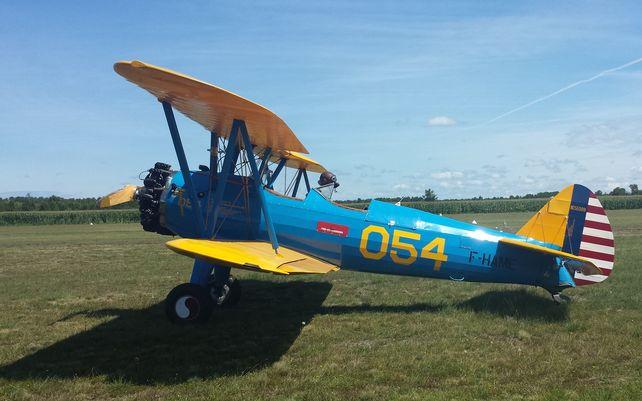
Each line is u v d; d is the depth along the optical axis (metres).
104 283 10.49
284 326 6.59
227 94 5.73
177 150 6.92
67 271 12.55
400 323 6.69
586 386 4.30
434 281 9.93
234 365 5.06
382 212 7.66
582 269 7.29
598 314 6.80
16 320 7.18
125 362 5.20
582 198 7.41
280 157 9.66
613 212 43.72
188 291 6.63
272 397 4.21
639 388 4.17
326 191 8.05
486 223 29.50
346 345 5.72
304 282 10.14
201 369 4.96
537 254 7.33
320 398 4.18
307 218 7.65
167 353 5.48
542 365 4.86
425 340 5.84
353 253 7.61
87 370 4.98
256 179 6.97
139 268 12.83
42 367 5.08
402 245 7.52
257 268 5.27
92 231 32.41
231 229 7.72
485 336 5.96
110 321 7.00
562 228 7.43
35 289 9.88
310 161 10.07
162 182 8.05
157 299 8.61
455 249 7.45
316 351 5.47
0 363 5.21
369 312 7.39
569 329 6.12
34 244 21.42
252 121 6.84
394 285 9.65
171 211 7.91
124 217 50.44
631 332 5.91
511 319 6.62
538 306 7.32
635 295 7.93
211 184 7.74
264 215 7.05
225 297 7.90
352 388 4.41
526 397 4.09
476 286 9.20
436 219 7.65
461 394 4.19
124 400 4.26
